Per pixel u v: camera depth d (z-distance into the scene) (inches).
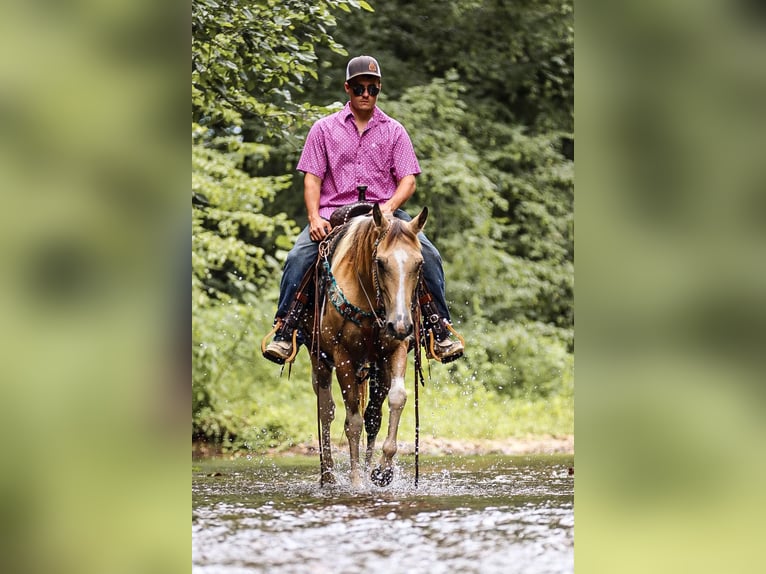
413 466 629.0
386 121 520.4
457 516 375.6
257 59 708.0
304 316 506.6
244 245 914.1
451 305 1307.8
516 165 1469.0
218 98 748.0
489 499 431.2
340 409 968.3
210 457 789.2
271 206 1242.0
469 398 1066.1
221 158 916.0
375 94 512.4
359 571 288.4
